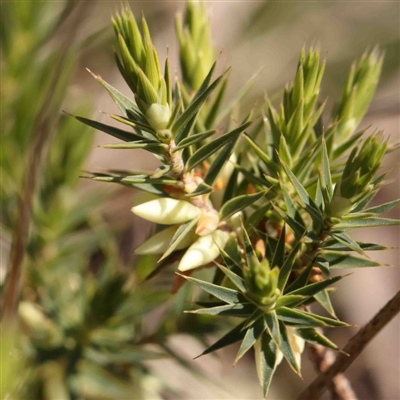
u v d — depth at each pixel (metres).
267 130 0.23
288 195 0.22
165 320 0.26
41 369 0.27
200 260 0.22
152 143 0.22
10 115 0.29
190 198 0.23
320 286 0.22
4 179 0.28
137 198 0.23
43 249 0.28
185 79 0.25
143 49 0.22
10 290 0.25
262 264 0.21
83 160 0.28
